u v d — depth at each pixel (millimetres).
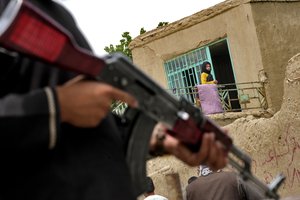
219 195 5977
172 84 18781
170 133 1756
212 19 17422
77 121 1476
